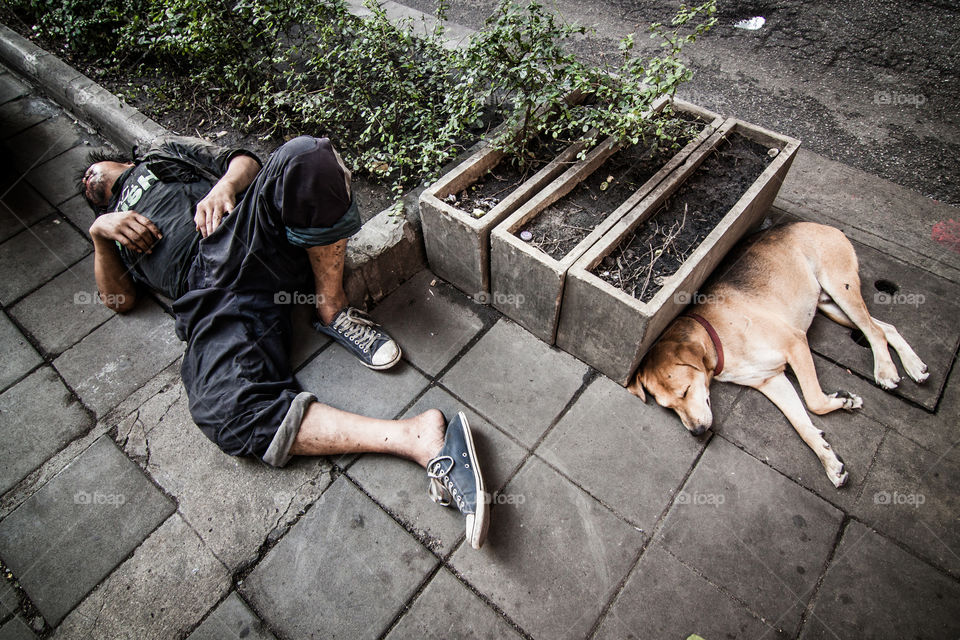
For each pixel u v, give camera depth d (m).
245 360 2.07
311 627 1.76
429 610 1.77
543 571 1.82
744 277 2.26
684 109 2.65
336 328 2.35
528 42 2.24
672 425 2.12
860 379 2.18
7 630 1.81
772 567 1.79
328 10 2.91
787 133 3.10
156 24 2.96
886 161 2.91
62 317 2.62
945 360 2.19
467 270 2.45
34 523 2.02
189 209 2.28
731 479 1.98
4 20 4.01
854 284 2.24
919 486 1.92
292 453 2.04
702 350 2.09
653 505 1.94
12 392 2.38
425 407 2.23
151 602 1.83
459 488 1.84
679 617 1.72
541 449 2.09
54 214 3.05
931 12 3.72
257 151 2.97
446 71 2.73
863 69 3.42
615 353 2.14
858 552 1.80
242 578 1.86
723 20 3.87
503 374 2.31
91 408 2.31
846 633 1.67
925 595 1.71
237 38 3.02
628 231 2.24
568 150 2.45
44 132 3.52
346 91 3.07
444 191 2.38
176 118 3.20
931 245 2.54
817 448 1.98
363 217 2.61
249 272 2.11
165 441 2.19
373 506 1.99
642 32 3.82
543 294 2.17
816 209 2.71
